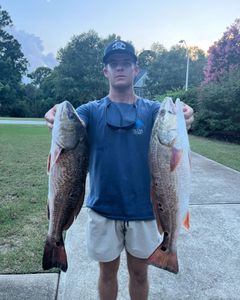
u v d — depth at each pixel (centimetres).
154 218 224
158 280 293
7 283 283
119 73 217
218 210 465
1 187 564
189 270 310
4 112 4203
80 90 4469
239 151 1102
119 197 218
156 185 195
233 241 371
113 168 215
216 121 1491
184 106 204
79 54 4566
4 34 4919
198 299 270
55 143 194
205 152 1047
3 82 4456
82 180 203
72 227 404
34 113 4272
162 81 4556
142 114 218
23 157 855
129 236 226
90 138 220
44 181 608
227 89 1444
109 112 217
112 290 243
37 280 289
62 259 200
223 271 309
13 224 403
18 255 326
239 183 621
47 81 4766
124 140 214
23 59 5078
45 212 446
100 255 229
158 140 191
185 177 193
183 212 195
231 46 1995
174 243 196
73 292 276
